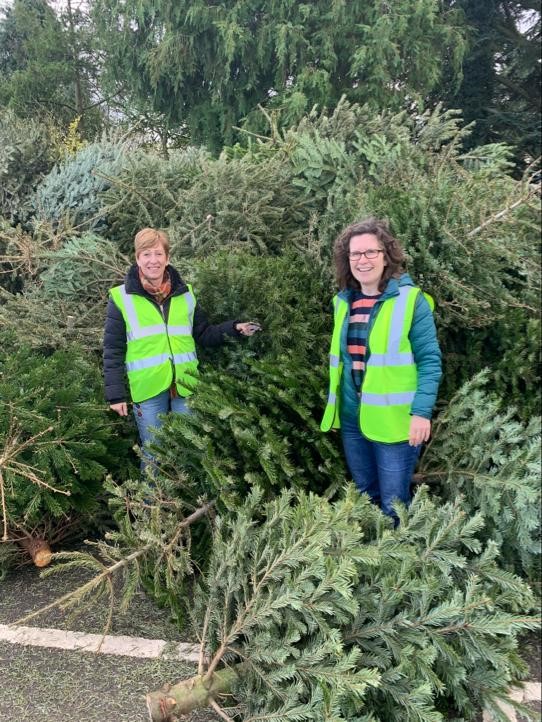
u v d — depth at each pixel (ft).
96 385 11.82
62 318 14.40
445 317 11.05
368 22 37.91
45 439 9.91
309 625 6.91
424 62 38.14
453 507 8.42
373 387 8.50
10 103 48.26
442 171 13.67
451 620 7.35
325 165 15.39
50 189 18.75
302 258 12.76
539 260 12.05
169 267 10.58
